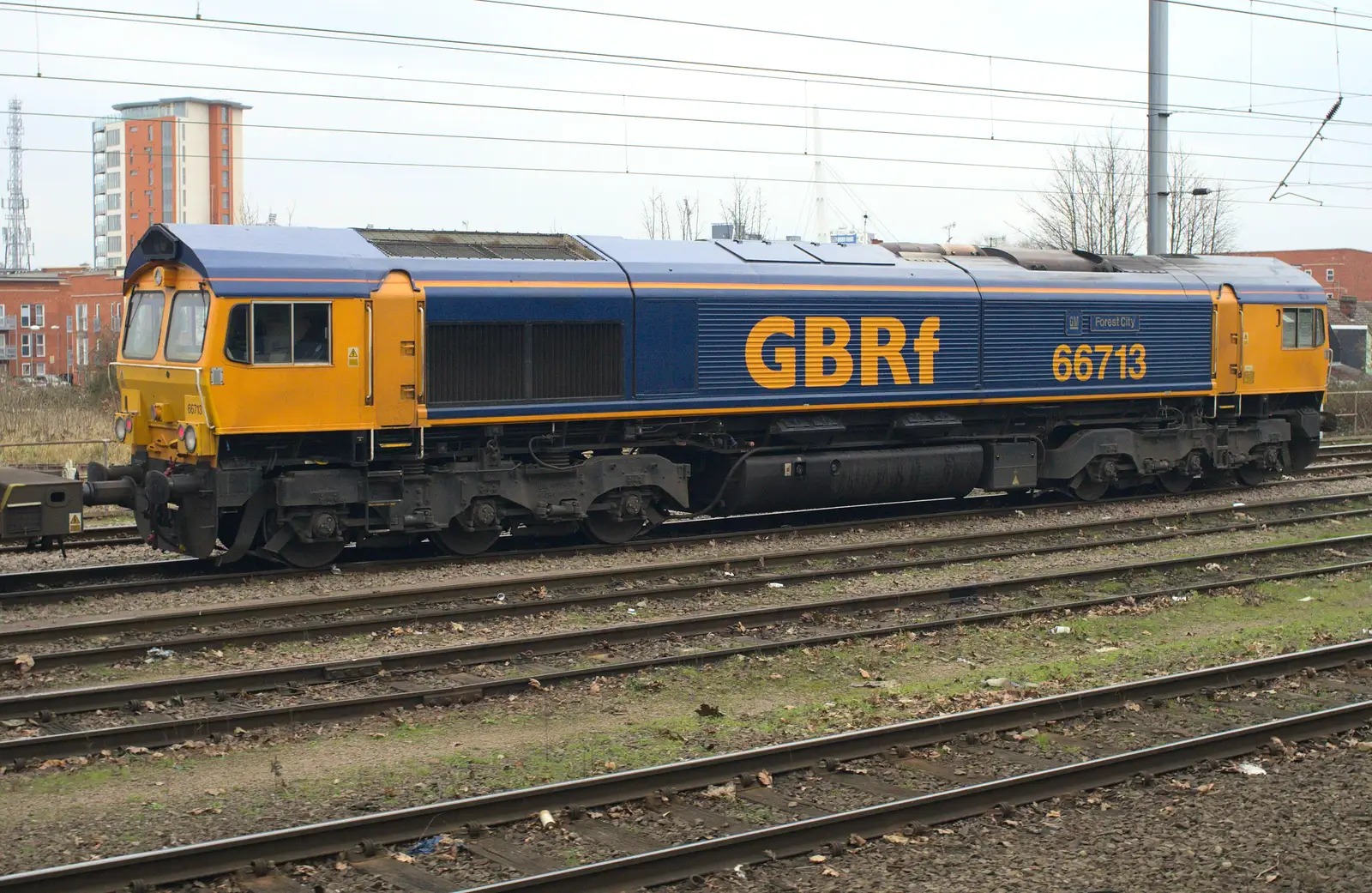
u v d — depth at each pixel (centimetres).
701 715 953
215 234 1375
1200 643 1177
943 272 1850
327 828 670
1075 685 1027
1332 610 1345
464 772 815
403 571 1445
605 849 690
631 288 1581
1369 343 5562
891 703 978
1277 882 664
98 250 10275
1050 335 1930
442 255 1501
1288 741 877
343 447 1432
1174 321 2062
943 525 1820
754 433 1753
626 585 1396
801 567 1512
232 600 1291
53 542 1341
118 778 798
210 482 1349
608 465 1584
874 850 697
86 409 2997
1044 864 684
